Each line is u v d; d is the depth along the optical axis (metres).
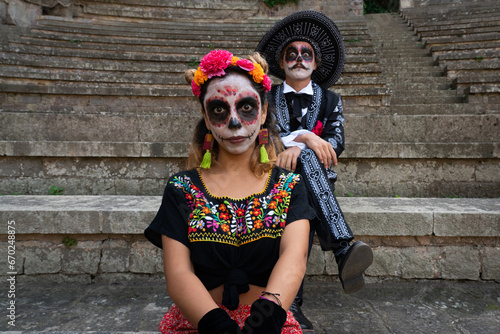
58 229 2.57
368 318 2.13
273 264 1.38
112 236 2.64
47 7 11.19
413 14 12.90
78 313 2.18
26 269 2.61
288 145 2.07
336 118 2.27
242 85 1.43
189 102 6.20
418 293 2.45
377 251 2.62
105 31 10.30
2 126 4.12
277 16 13.36
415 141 4.21
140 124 4.28
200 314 1.21
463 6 13.20
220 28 11.98
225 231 1.34
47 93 5.83
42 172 3.64
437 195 3.60
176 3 12.73
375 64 7.89
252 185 1.45
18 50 8.11
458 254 2.59
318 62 2.42
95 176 3.67
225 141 1.43
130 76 7.54
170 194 1.43
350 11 13.39
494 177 3.54
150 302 2.33
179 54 9.62
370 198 3.11
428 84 7.06
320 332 1.99
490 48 8.59
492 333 1.96
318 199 1.87
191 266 1.35
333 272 2.62
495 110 5.38
